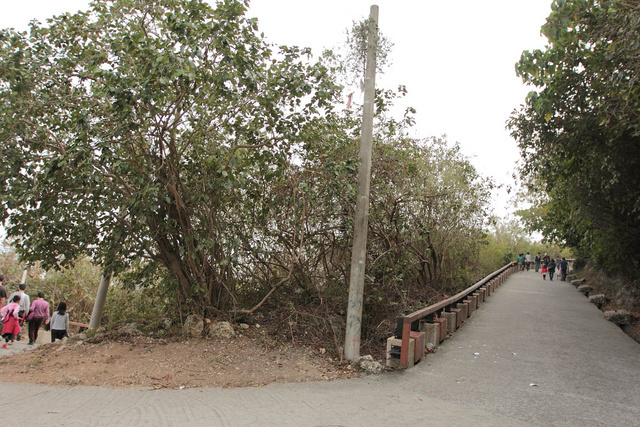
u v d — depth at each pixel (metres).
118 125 7.05
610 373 6.86
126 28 7.74
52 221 7.61
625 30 7.15
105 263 8.07
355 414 4.83
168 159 7.42
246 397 5.44
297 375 6.54
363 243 7.62
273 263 9.12
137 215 6.95
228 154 7.76
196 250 7.54
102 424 4.34
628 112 7.86
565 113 9.24
